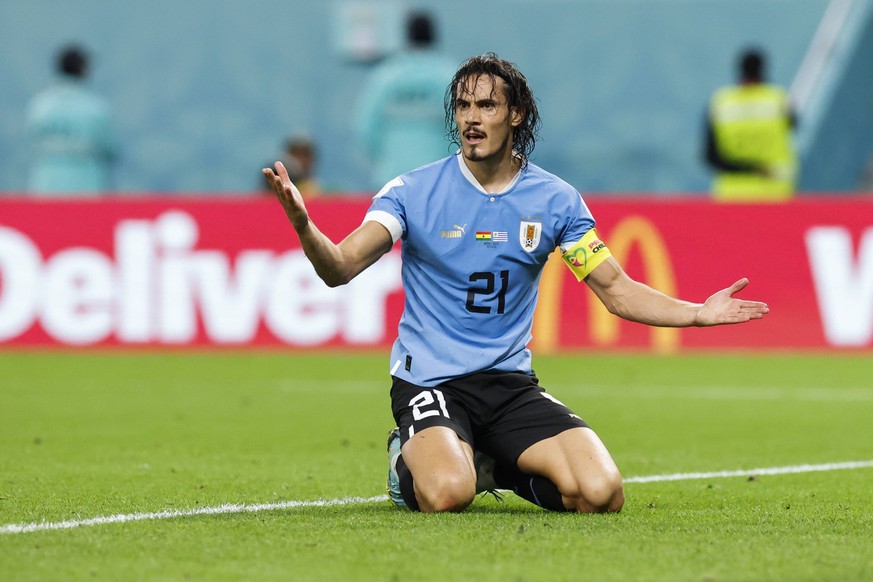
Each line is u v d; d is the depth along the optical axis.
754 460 25.17
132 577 13.36
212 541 15.15
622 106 96.00
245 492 20.25
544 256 18.83
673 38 96.31
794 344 48.34
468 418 18.30
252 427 30.09
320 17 97.12
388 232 18.25
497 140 18.08
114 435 28.47
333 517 17.00
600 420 31.83
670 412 33.41
